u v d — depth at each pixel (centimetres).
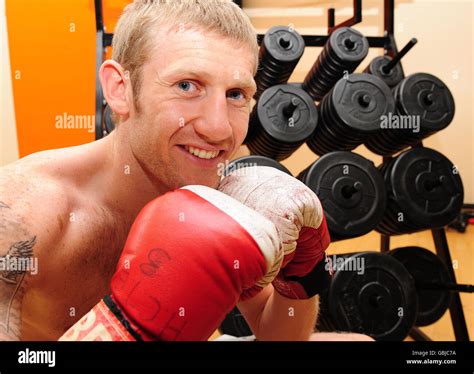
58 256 58
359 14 181
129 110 60
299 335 84
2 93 242
